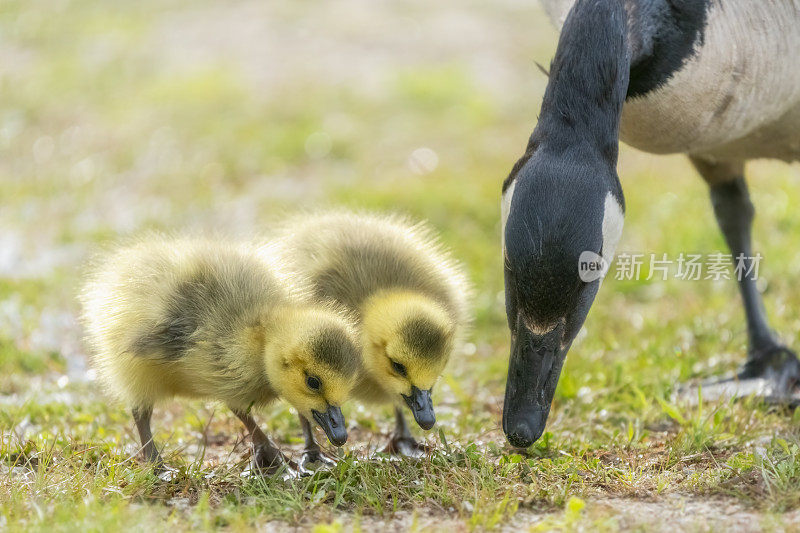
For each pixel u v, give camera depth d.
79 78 28.55
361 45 31.20
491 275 16.20
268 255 10.06
